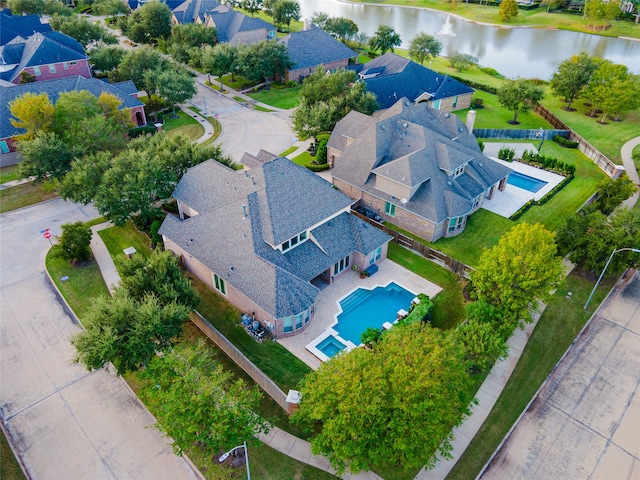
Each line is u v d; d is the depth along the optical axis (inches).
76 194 1785.2
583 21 5684.1
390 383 985.5
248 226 1451.8
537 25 5846.5
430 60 4286.4
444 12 6683.1
